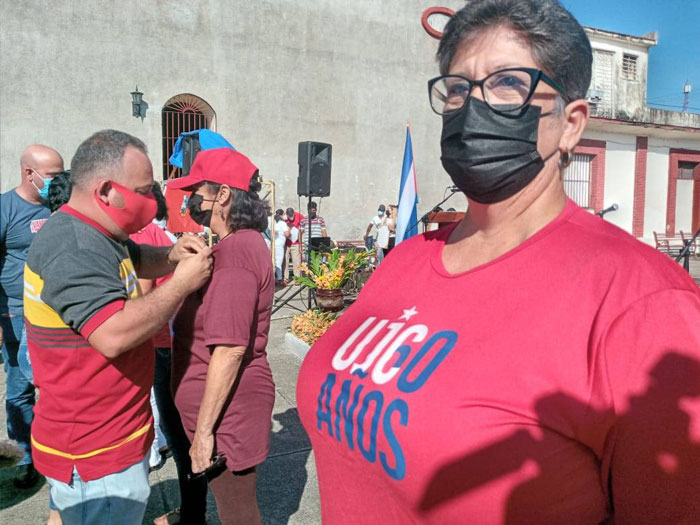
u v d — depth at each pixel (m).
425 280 1.19
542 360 0.90
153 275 2.45
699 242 17.55
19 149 10.59
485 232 1.13
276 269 11.24
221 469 2.13
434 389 0.96
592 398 0.85
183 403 2.17
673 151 17.64
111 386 1.84
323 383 1.19
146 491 1.99
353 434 1.09
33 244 1.86
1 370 5.37
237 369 2.02
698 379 0.78
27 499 3.27
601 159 16.55
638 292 0.85
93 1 10.96
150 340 2.02
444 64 1.16
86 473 1.84
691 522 0.79
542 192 1.07
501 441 0.90
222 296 2.00
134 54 11.37
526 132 1.03
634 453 0.82
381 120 14.12
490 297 1.01
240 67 12.41
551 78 1.03
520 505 0.89
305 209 13.34
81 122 11.02
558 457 0.88
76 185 1.87
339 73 13.53
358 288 9.52
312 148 9.02
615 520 0.88
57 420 1.83
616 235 0.97
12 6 10.38
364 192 14.08
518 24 1.02
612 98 18.33
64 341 1.78
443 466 0.94
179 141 4.45
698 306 0.83
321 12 13.22
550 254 0.99
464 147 1.07
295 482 3.40
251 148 12.68
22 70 10.53
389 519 1.06
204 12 11.97
